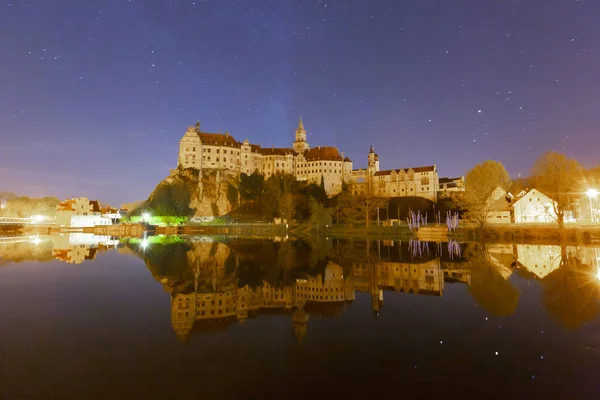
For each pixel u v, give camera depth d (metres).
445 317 15.79
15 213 175.88
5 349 11.78
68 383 9.34
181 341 12.74
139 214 156.00
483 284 23.52
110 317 15.82
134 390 9.00
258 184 177.75
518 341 12.61
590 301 18.33
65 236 101.00
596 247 52.47
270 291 22.30
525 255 42.09
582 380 9.59
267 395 8.79
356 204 146.62
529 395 8.81
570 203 73.19
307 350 11.91
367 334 13.58
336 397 8.77
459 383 9.51
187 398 8.65
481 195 87.31
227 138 197.88
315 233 115.94
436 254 45.78
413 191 176.62
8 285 23.41
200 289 22.86
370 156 198.12
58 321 15.09
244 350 11.89
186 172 176.25
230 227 133.12
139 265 34.41
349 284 24.67
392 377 9.83
